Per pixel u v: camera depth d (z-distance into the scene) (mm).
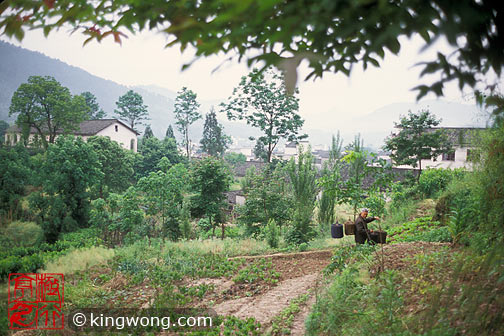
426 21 1652
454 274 3428
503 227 3641
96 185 26438
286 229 16234
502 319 2607
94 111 88375
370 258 6531
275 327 5008
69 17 2342
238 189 47125
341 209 21734
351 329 3652
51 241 18875
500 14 1747
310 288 6859
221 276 9195
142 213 18047
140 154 48812
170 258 11305
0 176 20781
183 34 1484
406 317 3361
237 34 1377
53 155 21328
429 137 18953
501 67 1843
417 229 11031
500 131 4309
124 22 2348
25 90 39406
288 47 1921
